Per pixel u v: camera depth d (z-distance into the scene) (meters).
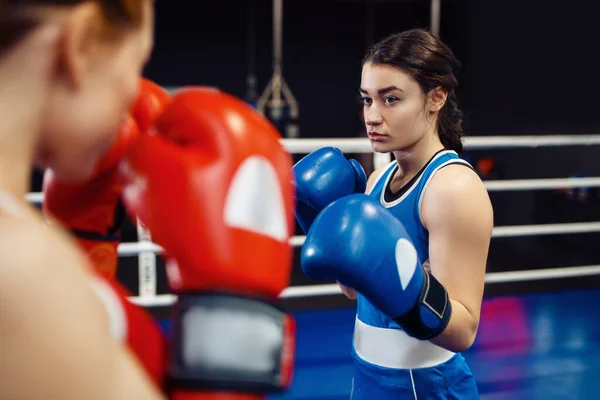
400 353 1.47
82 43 0.46
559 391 3.16
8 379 0.38
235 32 9.61
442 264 1.32
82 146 0.50
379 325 1.51
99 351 0.41
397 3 9.67
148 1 0.52
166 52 9.35
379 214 1.03
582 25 6.11
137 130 0.88
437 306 1.10
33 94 0.46
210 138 0.59
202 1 9.34
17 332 0.38
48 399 0.39
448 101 1.51
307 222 1.61
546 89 6.71
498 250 5.84
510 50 7.31
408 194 1.45
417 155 1.46
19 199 0.47
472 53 8.12
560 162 6.30
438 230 1.34
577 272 4.20
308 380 3.22
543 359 3.53
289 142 3.49
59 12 0.45
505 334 3.88
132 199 0.63
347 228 1.00
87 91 0.48
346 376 3.29
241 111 0.62
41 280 0.39
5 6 0.44
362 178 1.66
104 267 0.94
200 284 0.57
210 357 0.54
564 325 4.05
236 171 0.58
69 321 0.40
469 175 1.36
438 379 1.46
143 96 0.90
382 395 1.50
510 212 6.66
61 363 0.39
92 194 0.89
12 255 0.39
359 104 9.78
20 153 0.47
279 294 0.60
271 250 0.58
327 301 4.38
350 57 10.16
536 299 4.55
